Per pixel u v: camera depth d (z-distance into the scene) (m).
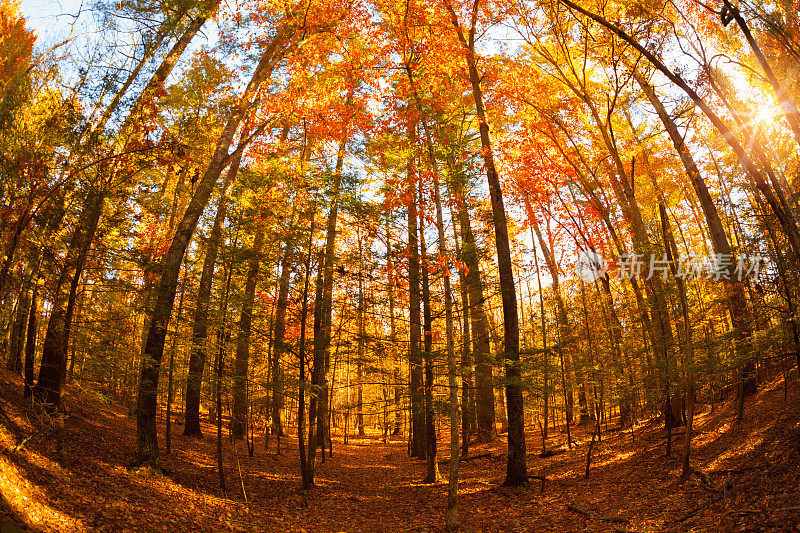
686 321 10.91
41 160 9.32
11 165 8.94
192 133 11.67
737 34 15.28
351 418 38.34
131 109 10.79
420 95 12.84
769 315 11.63
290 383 11.53
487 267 17.81
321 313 12.46
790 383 13.98
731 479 9.14
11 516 5.38
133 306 10.80
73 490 7.32
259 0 14.09
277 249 12.27
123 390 17.25
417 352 11.96
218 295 11.58
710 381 12.90
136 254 10.99
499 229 13.12
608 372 15.02
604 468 13.14
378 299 12.76
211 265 15.16
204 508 8.95
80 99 10.41
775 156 15.61
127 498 7.97
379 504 12.02
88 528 6.20
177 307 11.24
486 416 20.75
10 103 9.07
